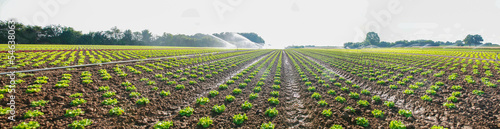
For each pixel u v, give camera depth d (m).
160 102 12.73
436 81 17.94
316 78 21.81
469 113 10.79
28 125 8.30
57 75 16.56
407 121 10.32
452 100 12.60
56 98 11.49
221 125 9.90
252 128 9.70
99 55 36.16
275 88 17.25
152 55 41.78
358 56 54.22
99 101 11.89
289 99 14.56
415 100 13.26
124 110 11.05
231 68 29.38
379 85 17.83
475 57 42.31
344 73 25.27
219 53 62.91
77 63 24.05
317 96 14.28
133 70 20.95
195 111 11.53
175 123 9.95
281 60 47.12
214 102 13.13
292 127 10.06
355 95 14.26
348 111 11.47
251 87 17.70
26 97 11.25
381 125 9.91
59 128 8.66
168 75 21.03
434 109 11.59
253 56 57.78
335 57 52.53
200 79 19.75
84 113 10.17
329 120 10.23
